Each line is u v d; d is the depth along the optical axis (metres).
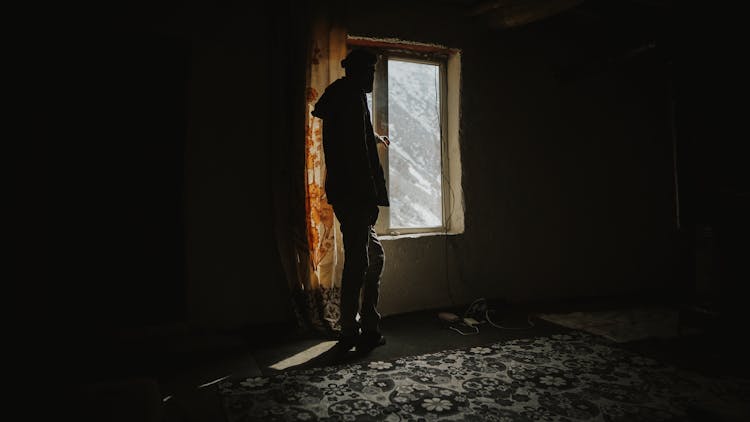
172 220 2.85
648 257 4.42
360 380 2.14
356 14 3.31
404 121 3.63
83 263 2.64
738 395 1.94
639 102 4.39
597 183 4.21
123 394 1.28
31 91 2.53
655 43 3.05
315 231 3.11
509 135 3.85
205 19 2.95
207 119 2.95
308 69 3.10
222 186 2.99
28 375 1.96
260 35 3.09
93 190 2.66
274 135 3.06
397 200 3.61
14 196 2.49
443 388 2.03
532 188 3.94
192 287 2.90
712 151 2.69
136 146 2.77
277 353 2.57
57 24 2.59
